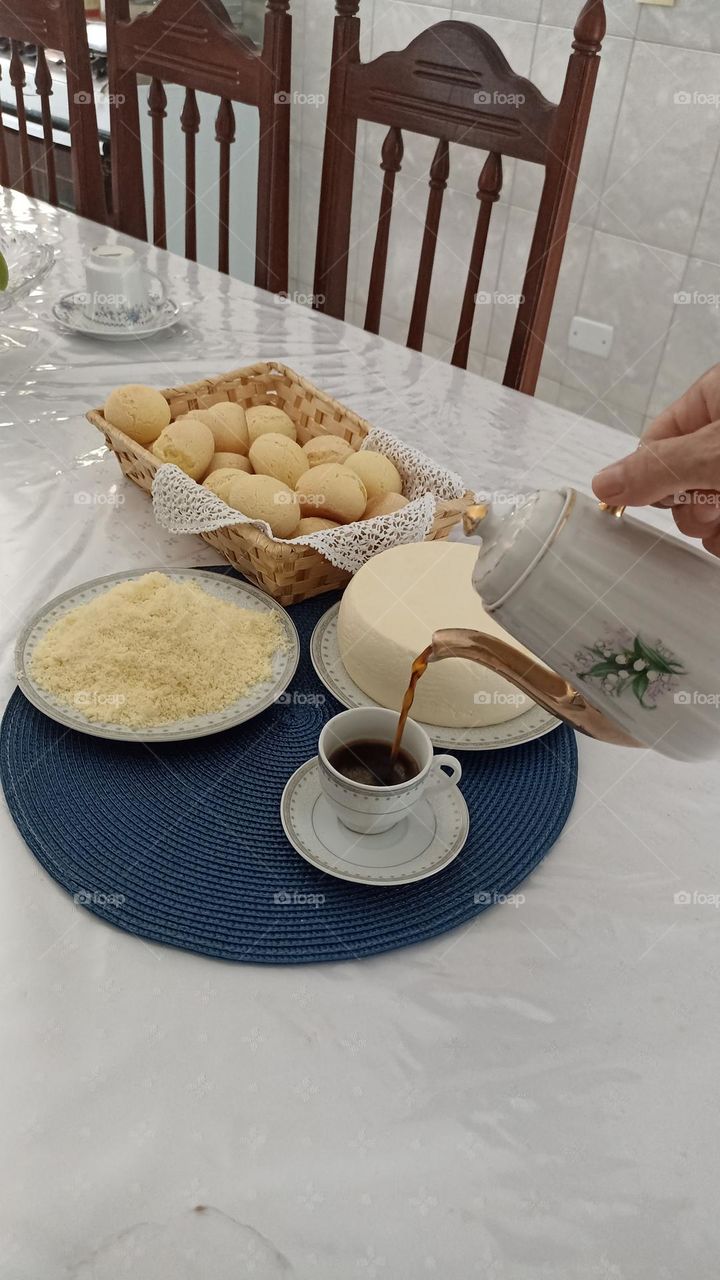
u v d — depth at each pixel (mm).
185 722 717
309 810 669
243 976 573
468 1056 542
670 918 627
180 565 900
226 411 958
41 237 1487
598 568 502
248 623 799
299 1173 486
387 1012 560
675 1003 577
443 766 719
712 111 1810
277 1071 527
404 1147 499
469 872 645
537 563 505
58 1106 505
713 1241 475
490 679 722
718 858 671
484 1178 490
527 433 1110
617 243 2051
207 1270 453
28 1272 450
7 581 858
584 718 560
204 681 739
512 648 577
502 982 582
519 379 1424
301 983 572
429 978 581
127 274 1230
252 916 602
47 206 1587
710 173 1862
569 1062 542
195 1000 557
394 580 782
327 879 631
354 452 957
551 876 651
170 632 750
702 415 599
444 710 733
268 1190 479
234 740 729
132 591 791
